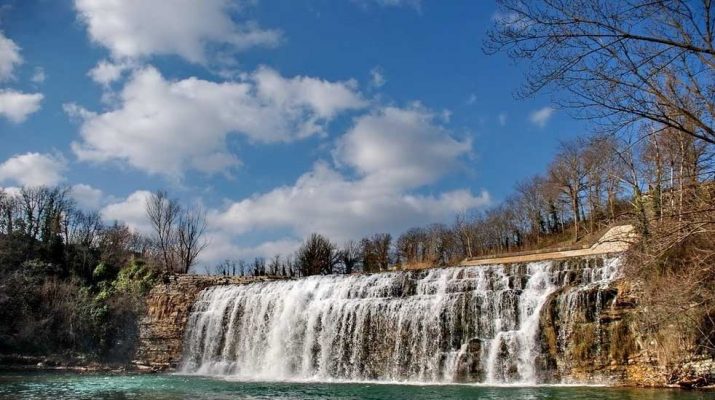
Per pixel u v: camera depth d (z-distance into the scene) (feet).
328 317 143.95
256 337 160.45
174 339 180.96
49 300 189.06
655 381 91.76
